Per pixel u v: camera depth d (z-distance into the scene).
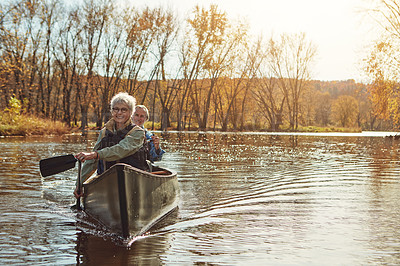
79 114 49.31
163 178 4.48
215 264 2.96
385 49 23.39
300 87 49.09
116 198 3.59
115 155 4.20
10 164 8.99
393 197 5.52
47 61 39.28
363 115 87.44
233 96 45.03
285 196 5.57
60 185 6.41
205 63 40.69
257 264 2.96
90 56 39.56
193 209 4.79
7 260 3.03
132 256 3.14
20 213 4.52
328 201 5.24
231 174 7.75
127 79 42.62
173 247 3.36
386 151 14.43
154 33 40.44
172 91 44.16
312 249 3.31
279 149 14.80
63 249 3.31
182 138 23.48
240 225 4.05
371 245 3.43
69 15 38.62
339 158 11.37
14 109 23.91
